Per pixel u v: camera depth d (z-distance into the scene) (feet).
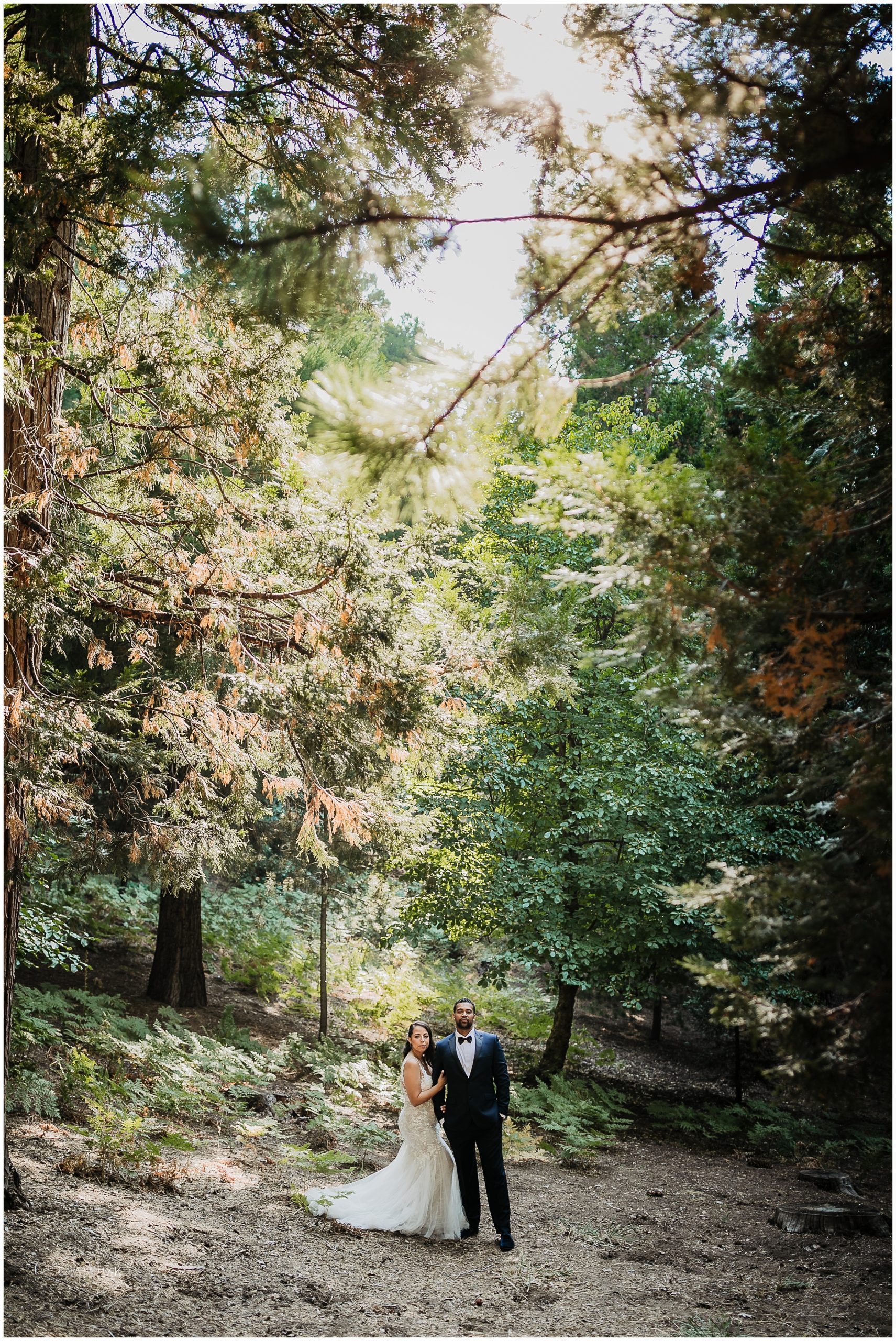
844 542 11.46
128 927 47.91
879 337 12.32
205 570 24.12
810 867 10.32
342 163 18.03
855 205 11.79
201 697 26.50
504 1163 31.83
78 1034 30.40
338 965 50.65
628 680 39.45
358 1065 35.14
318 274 11.55
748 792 36.42
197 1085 29.04
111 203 17.17
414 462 12.09
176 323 23.16
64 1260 15.40
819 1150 37.22
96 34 20.08
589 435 41.47
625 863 38.37
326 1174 25.44
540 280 11.50
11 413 19.53
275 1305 15.55
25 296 19.97
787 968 10.39
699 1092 47.16
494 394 11.82
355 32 16.72
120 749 25.57
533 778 40.60
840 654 10.44
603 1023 59.31
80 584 20.99
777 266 12.75
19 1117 22.89
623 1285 19.77
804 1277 21.26
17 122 16.55
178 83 16.17
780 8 9.93
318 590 23.93
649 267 11.87
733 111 10.44
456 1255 21.22
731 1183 31.45
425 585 27.84
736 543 10.98
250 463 25.80
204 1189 21.80
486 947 55.88
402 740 26.30
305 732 25.12
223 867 28.48
